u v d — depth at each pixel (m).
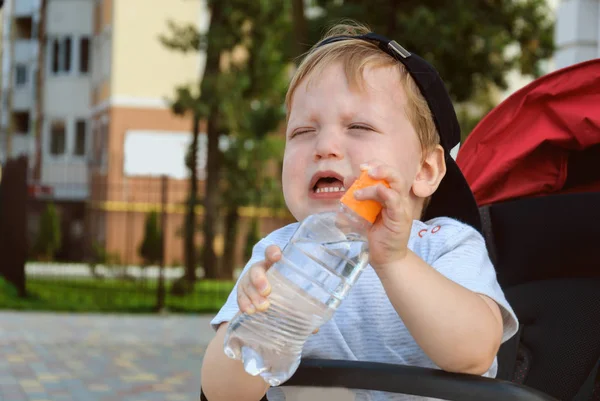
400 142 1.44
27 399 5.32
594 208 1.87
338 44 1.51
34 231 23.33
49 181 25.31
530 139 2.01
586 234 1.86
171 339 8.22
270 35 14.52
